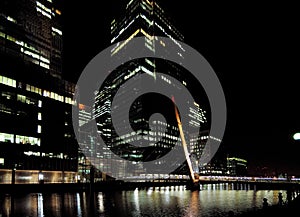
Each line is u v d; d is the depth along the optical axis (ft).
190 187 366.02
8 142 280.10
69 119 355.56
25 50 322.55
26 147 295.48
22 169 287.28
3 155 272.72
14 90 296.10
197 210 139.33
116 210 135.44
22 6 330.75
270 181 396.78
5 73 290.76
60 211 128.06
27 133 300.20
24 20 329.72
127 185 339.77
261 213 76.79
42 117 320.70
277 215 75.51
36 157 304.09
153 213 127.54
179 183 447.42
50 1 380.99
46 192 245.24
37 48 341.00
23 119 298.97
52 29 377.30
